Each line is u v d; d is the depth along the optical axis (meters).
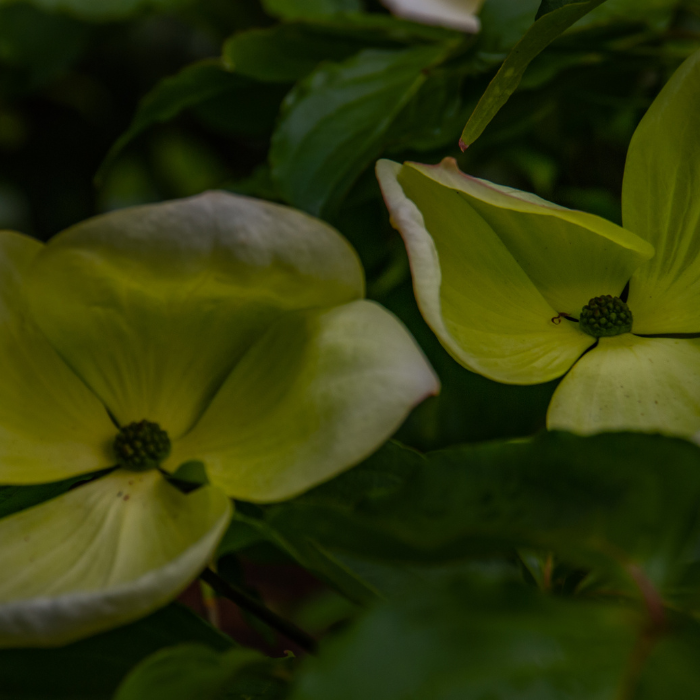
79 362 0.44
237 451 0.43
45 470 0.43
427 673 0.38
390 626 0.38
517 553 0.42
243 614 0.48
